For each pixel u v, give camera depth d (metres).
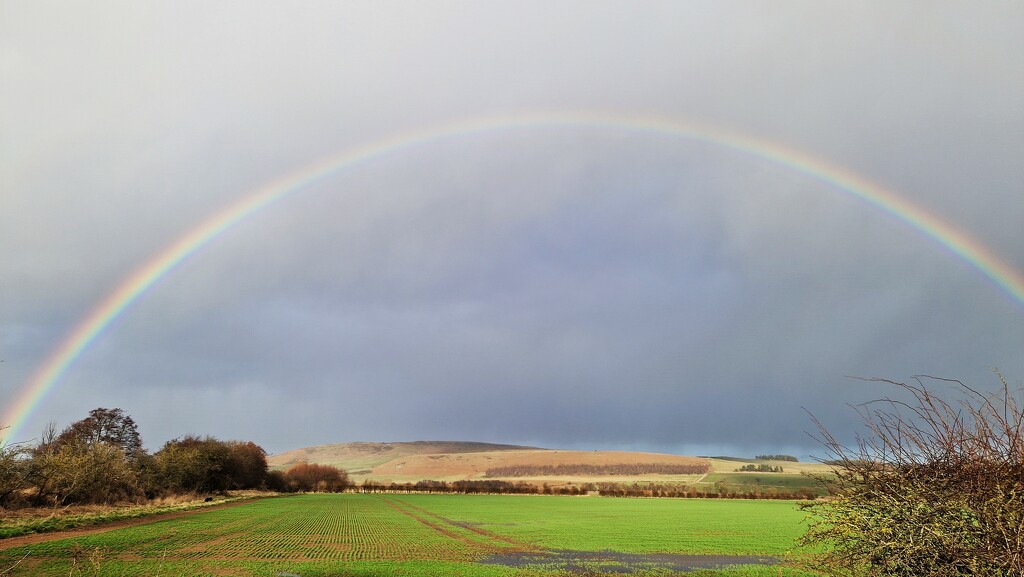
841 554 11.37
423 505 110.12
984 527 9.48
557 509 100.25
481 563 35.31
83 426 107.38
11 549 33.09
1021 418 9.32
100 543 37.22
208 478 113.31
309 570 30.56
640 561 37.81
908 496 10.22
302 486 177.25
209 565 31.06
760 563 37.22
